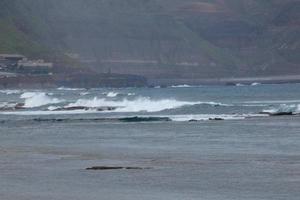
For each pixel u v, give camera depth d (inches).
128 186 4845.0
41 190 4702.3
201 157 6407.5
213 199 4370.1
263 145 7406.5
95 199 4377.5
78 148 7362.2
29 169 5708.7
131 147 7406.5
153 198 4407.0
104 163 6043.3
